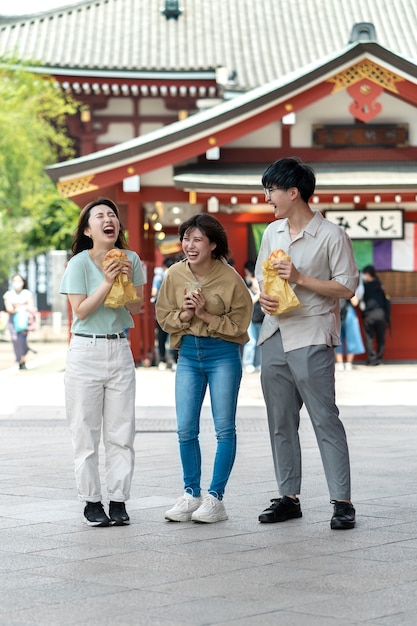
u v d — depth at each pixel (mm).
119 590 6891
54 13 52812
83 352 9078
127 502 10078
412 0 55531
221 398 9266
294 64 50969
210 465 12500
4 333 47156
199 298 9188
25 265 61906
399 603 6551
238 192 26312
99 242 9211
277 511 9117
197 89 47750
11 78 44344
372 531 8688
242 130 27188
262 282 9086
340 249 9148
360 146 28062
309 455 13195
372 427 16281
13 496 10422
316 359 9055
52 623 6184
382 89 27016
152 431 15984
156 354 29250
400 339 28500
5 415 17969
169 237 33531
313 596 6715
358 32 27062
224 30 52719
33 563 7645
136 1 54188
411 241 27984
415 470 11961
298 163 9227
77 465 9047
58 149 52812
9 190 41625
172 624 6152
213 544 8250
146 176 27422
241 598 6684
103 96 47750
